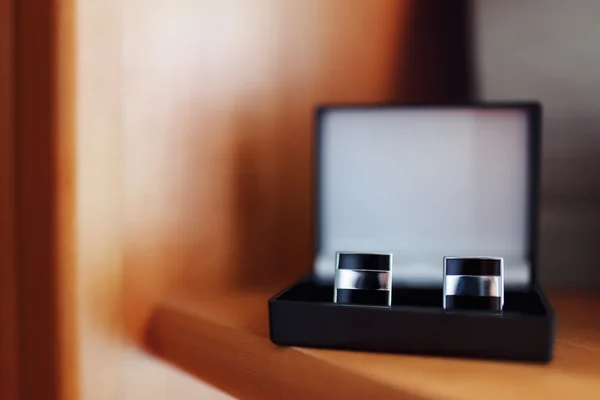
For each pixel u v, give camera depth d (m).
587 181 0.32
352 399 0.22
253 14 0.32
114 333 0.29
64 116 0.27
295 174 0.35
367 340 0.23
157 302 0.30
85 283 0.28
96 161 0.28
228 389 0.26
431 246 0.30
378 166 0.31
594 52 0.32
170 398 0.31
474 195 0.30
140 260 0.29
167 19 0.30
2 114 0.28
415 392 0.21
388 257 0.24
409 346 0.23
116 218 0.29
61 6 0.27
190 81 0.31
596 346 0.24
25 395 0.29
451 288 0.24
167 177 0.30
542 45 0.32
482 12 0.34
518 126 0.30
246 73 0.32
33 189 0.28
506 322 0.22
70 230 0.27
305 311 0.24
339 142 0.31
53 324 0.28
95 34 0.28
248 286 0.33
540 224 0.33
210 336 0.27
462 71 0.34
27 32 0.28
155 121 0.30
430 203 0.30
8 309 0.29
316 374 0.23
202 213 0.31
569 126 0.32
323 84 0.35
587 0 0.32
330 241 0.31
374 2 0.36
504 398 0.20
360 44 0.36
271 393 0.24
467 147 0.30
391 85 0.36
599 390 0.21
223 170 0.32
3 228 0.29
